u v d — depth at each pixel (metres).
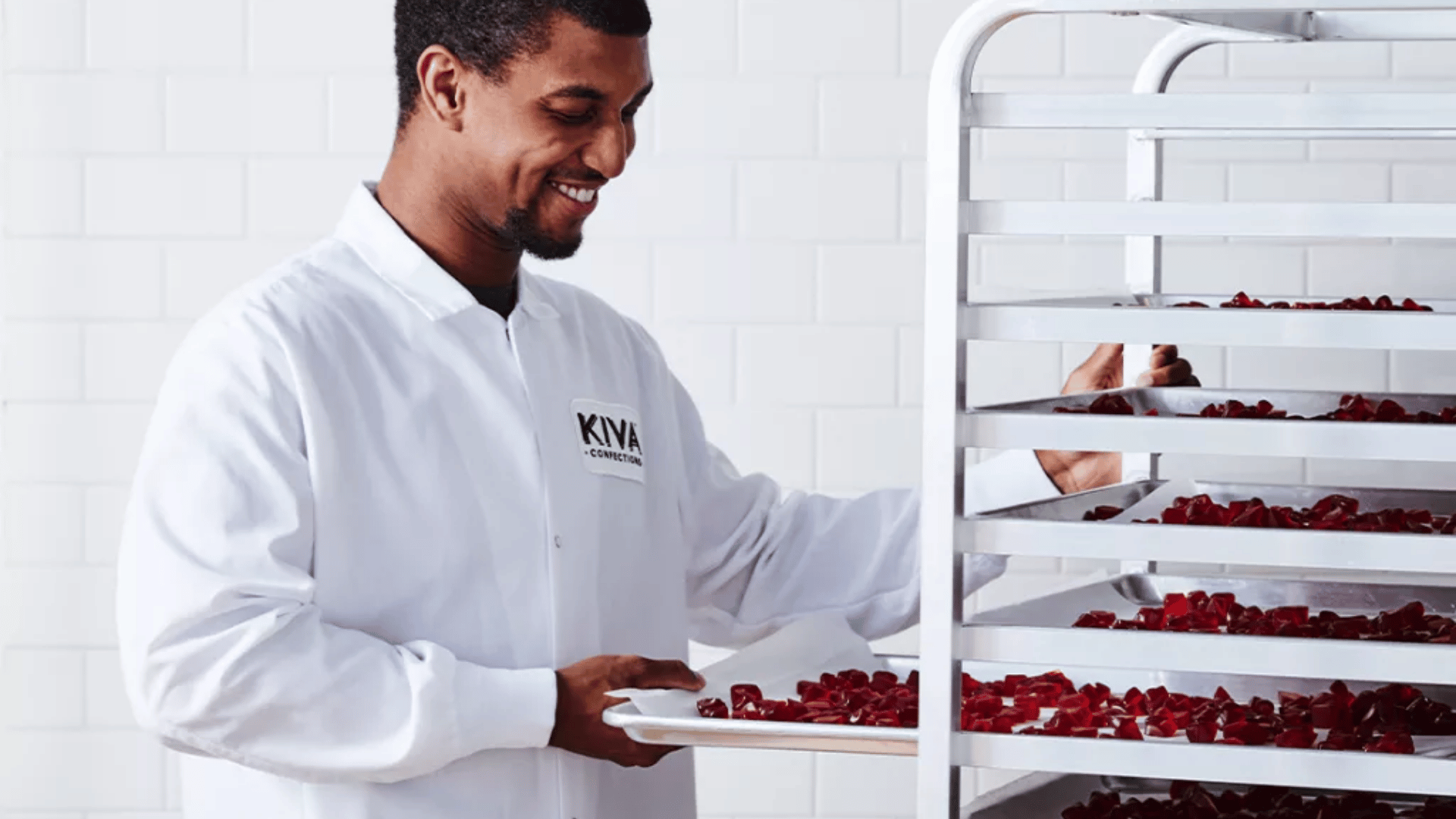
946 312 1.06
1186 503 1.35
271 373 1.36
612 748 1.34
